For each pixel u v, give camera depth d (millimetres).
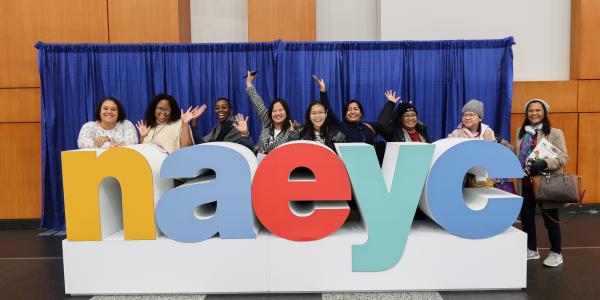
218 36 4875
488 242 2416
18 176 4441
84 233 2398
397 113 3324
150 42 4379
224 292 2422
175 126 3236
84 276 2420
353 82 4250
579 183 2787
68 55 4152
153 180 2402
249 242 2400
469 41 4227
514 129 4676
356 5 4871
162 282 2414
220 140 3615
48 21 4336
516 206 2404
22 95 4395
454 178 2381
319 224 2383
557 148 2867
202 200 2383
